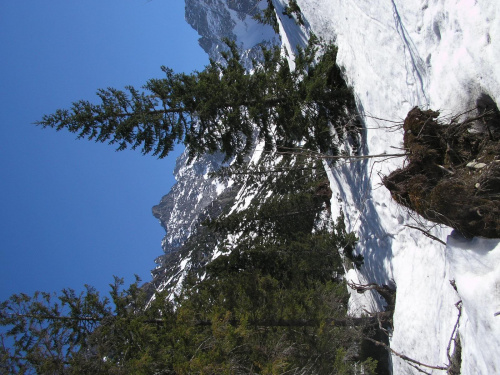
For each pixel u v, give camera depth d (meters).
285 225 18.05
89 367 8.59
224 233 17.69
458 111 5.31
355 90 10.16
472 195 4.30
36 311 9.91
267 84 10.59
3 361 8.55
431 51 5.93
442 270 6.80
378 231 10.70
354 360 12.71
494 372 3.84
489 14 4.36
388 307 11.28
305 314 11.02
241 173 16.69
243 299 11.23
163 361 8.68
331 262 14.85
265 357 9.20
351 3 9.50
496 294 3.73
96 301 10.24
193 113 10.54
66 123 10.16
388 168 8.77
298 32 15.09
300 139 11.17
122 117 10.48
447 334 6.43
